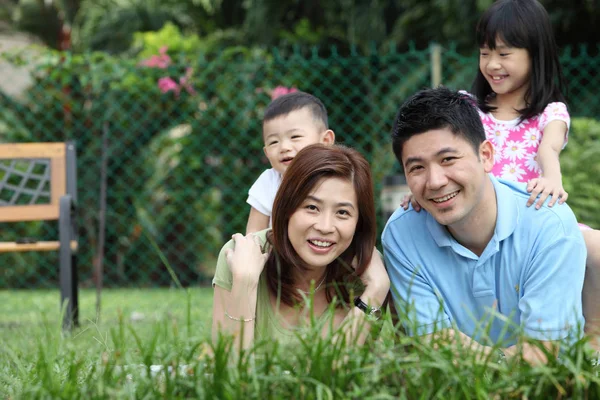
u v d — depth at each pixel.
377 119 6.82
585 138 6.43
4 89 7.58
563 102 3.32
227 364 2.01
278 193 2.56
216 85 6.82
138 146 7.09
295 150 3.45
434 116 2.37
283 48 9.39
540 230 2.57
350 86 6.57
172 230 7.24
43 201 7.15
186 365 2.10
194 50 8.25
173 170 7.21
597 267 2.73
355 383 1.98
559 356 2.09
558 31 8.61
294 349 2.07
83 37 10.25
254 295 2.59
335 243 2.53
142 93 6.84
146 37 8.34
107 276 7.57
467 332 2.69
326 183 2.49
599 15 8.31
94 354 2.71
